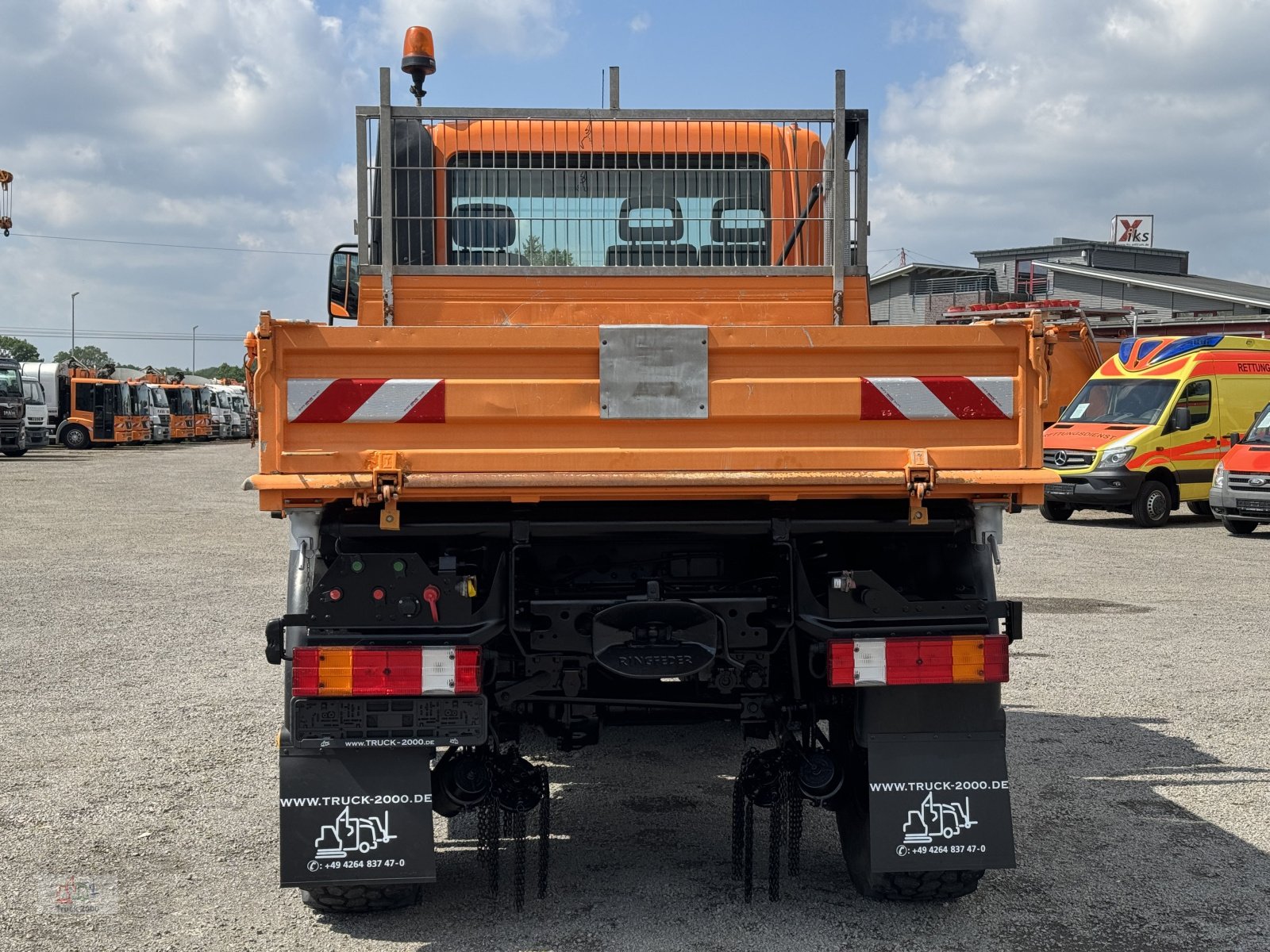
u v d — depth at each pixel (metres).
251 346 3.86
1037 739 6.38
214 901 4.27
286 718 3.89
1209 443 18.77
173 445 54.28
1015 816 5.15
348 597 3.84
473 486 3.78
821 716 4.34
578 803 5.44
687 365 3.83
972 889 4.14
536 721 4.46
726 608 4.07
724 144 5.33
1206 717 6.79
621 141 5.31
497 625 3.91
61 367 48.22
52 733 6.52
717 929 4.00
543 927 4.03
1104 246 56.41
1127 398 19.25
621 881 4.45
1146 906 4.18
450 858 4.72
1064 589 11.75
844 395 3.86
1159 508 18.33
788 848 4.61
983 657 3.86
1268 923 4.04
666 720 4.50
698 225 5.34
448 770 4.13
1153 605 10.75
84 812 5.24
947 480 3.84
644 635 4.03
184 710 7.02
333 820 3.85
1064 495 18.64
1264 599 11.12
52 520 18.73
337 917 4.12
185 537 16.39
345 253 5.69
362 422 3.78
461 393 3.79
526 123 5.27
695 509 4.05
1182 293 48.84
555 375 3.83
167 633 9.45
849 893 4.32
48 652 8.69
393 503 3.78
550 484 3.79
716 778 5.83
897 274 46.50
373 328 3.76
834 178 4.91
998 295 45.03
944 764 3.97
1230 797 5.39
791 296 4.90
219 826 5.07
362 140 4.95
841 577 3.97
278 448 3.75
